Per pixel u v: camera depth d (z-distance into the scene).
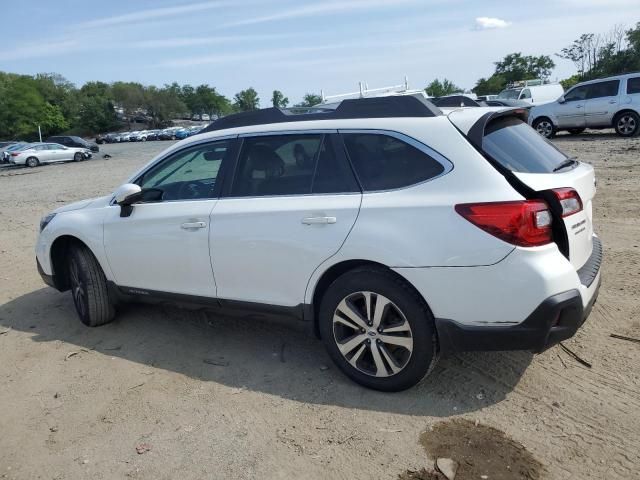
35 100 95.38
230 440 3.05
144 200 4.34
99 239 4.52
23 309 5.44
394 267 3.11
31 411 3.49
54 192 16.36
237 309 3.91
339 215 3.29
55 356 4.29
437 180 3.09
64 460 2.98
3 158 35.03
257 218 3.62
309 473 2.74
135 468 2.87
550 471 2.63
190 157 4.16
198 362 4.03
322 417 3.20
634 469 2.61
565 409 3.10
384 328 3.27
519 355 3.73
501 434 2.93
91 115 110.44
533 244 2.87
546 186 3.00
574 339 3.89
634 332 3.93
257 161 3.79
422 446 2.88
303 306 3.55
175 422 3.26
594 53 49.56
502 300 2.91
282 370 3.81
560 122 17.92
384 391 3.39
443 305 3.04
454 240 2.96
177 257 4.07
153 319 4.91
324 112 3.64
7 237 9.17
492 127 3.27
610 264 5.35
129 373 3.92
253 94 144.88
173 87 136.50
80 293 4.79
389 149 3.29
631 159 11.95
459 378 3.50
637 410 3.04
